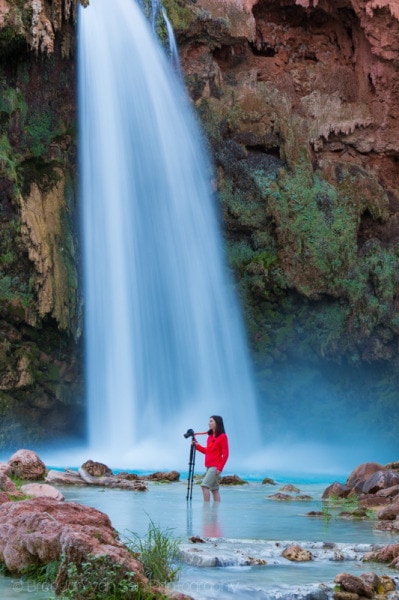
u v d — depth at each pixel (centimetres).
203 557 671
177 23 3238
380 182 3506
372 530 914
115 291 2995
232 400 3180
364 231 3400
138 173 3109
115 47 3084
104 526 652
